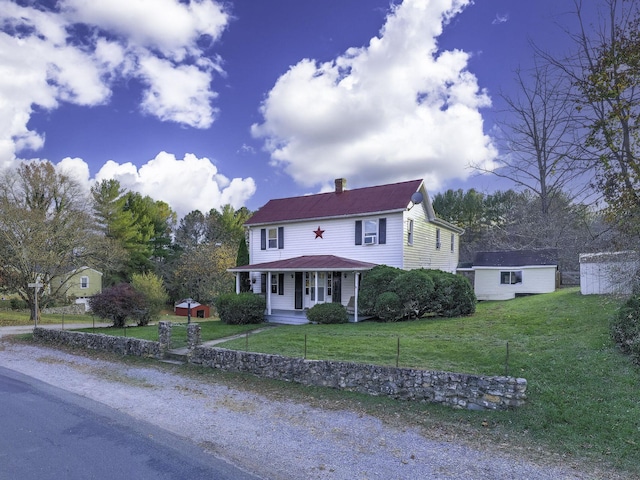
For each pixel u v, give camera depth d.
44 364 11.41
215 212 50.50
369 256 19.11
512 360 7.99
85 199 28.53
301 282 20.80
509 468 4.62
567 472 4.49
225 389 8.42
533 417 5.87
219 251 39.56
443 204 42.19
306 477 4.46
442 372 6.90
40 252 25.02
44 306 28.72
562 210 23.34
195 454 5.09
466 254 39.03
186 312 32.72
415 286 14.80
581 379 6.82
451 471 4.58
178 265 42.16
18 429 5.98
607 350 7.90
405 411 6.68
